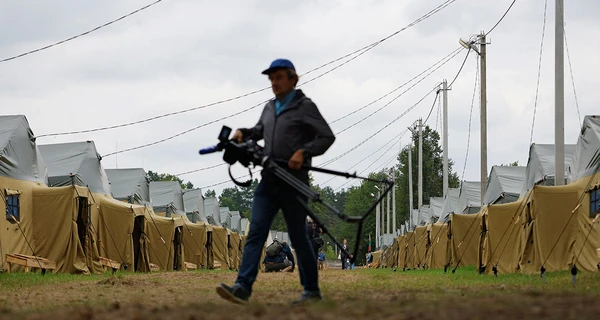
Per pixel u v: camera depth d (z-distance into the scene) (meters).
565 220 19.39
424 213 50.50
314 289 7.69
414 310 5.88
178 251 34.75
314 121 7.58
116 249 26.67
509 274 19.72
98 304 8.07
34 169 23.58
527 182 25.12
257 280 16.61
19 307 8.27
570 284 11.43
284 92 7.72
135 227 29.80
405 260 44.25
